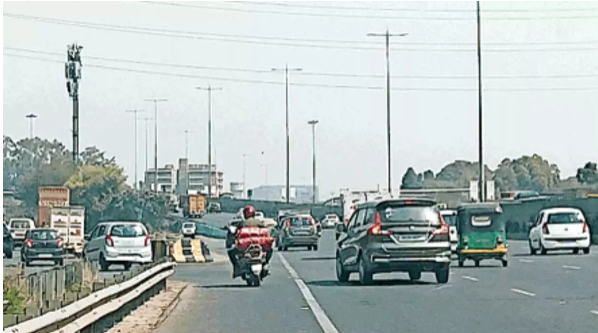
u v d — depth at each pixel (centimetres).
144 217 9344
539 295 2541
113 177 9144
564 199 6562
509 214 7719
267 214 12938
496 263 4088
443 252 2928
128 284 2056
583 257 4509
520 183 15450
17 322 1089
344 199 6328
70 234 6109
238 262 2970
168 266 2922
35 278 2011
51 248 4878
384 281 3147
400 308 2244
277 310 2248
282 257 5172
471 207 3912
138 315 2114
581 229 4812
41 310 1260
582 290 2691
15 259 5431
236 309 2289
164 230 9194
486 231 3881
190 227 8044
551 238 4788
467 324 1911
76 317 1425
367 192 6256
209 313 2205
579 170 13612
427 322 1955
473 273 3453
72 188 8862
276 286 3009
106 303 1755
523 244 6203
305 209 12094
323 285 3023
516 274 3378
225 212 13438
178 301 2525
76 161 8300
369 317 2062
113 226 4294
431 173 14875
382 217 2936
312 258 5056
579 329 1814
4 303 1739
